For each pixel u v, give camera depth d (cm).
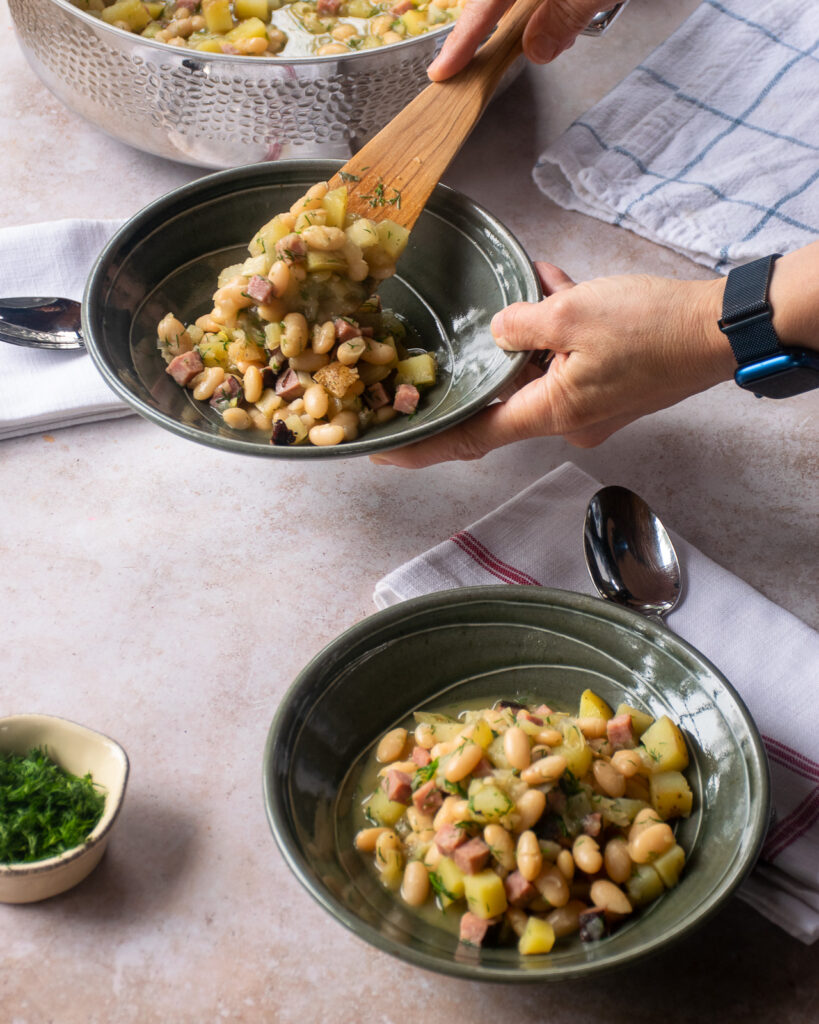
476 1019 84
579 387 107
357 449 96
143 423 123
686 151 152
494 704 94
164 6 151
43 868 80
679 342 102
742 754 83
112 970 84
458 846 79
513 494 120
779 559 115
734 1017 85
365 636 90
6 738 87
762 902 87
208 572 110
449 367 121
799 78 159
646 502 117
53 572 108
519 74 152
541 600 93
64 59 129
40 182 146
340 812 88
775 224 142
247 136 131
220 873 90
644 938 76
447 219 121
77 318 125
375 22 153
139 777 95
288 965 85
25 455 119
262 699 101
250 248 113
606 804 84
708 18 168
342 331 111
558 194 150
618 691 94
